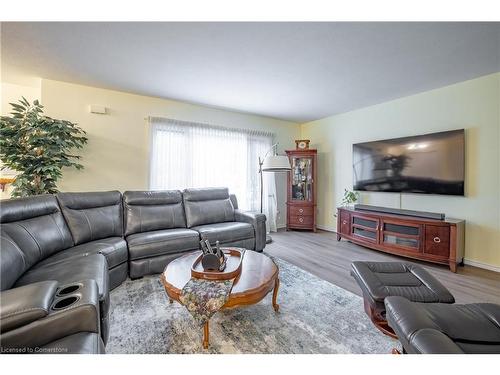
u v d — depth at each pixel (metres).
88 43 2.03
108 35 1.91
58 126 2.54
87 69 2.53
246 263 1.91
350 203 4.04
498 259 2.58
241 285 1.53
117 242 2.29
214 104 3.76
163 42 2.01
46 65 2.44
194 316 1.38
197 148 3.78
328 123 4.54
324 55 2.22
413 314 0.99
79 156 2.92
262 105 3.79
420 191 3.12
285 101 3.58
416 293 1.38
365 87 3.01
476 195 2.72
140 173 3.37
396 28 1.81
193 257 2.03
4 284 1.29
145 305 1.89
